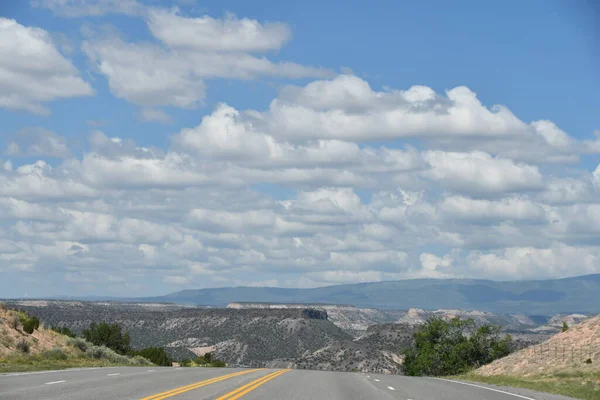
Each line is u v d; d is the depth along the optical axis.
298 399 23.28
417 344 105.88
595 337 66.94
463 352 99.31
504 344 100.12
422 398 25.78
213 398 22.61
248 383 29.84
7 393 22.22
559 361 63.41
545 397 27.58
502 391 30.56
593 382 41.28
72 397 21.41
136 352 85.88
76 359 48.56
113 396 22.08
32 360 43.44
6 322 49.16
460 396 27.17
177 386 26.86
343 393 26.67
